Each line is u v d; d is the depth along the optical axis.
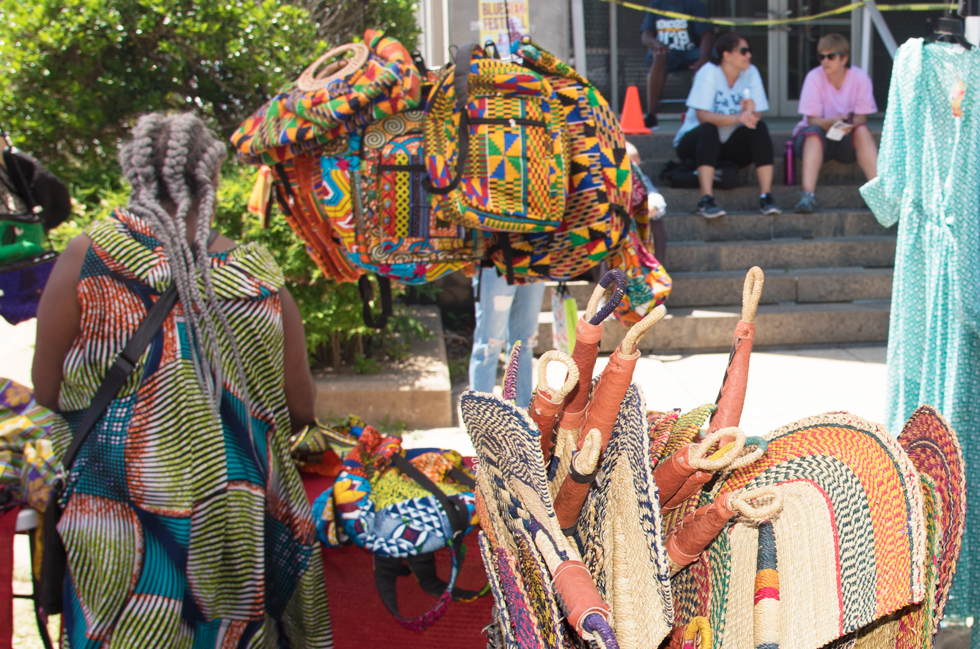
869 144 6.59
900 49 2.49
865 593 1.10
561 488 1.18
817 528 1.15
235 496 1.66
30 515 1.75
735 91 6.41
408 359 4.96
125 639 1.59
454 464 2.12
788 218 6.48
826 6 8.88
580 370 1.22
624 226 2.58
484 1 5.37
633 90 7.45
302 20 5.00
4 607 1.71
